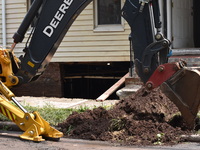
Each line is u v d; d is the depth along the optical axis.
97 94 23.36
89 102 17.14
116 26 21.19
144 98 12.18
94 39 21.55
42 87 22.73
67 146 10.11
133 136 10.67
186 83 10.19
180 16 20.98
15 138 10.89
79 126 11.44
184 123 11.25
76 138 11.01
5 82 11.35
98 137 10.85
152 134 10.59
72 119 11.87
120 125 11.07
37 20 10.92
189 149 9.63
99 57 21.48
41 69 11.12
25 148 9.79
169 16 20.11
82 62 22.50
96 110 12.09
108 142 10.51
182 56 18.83
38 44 10.97
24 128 10.70
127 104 11.98
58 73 22.39
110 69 22.61
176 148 9.75
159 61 10.48
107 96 17.78
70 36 21.95
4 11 23.23
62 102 17.41
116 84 18.84
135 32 10.55
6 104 10.97
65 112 13.98
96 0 21.55
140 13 10.45
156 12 10.60
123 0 21.11
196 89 10.11
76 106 15.98
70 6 10.72
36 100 18.25
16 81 11.22
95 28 21.58
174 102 10.31
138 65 10.54
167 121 11.41
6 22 23.31
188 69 10.15
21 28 11.25
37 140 10.35
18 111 10.85
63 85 22.69
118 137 10.72
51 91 22.59
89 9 21.58
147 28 10.45
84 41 21.73
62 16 10.78
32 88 22.91
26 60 11.06
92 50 21.59
